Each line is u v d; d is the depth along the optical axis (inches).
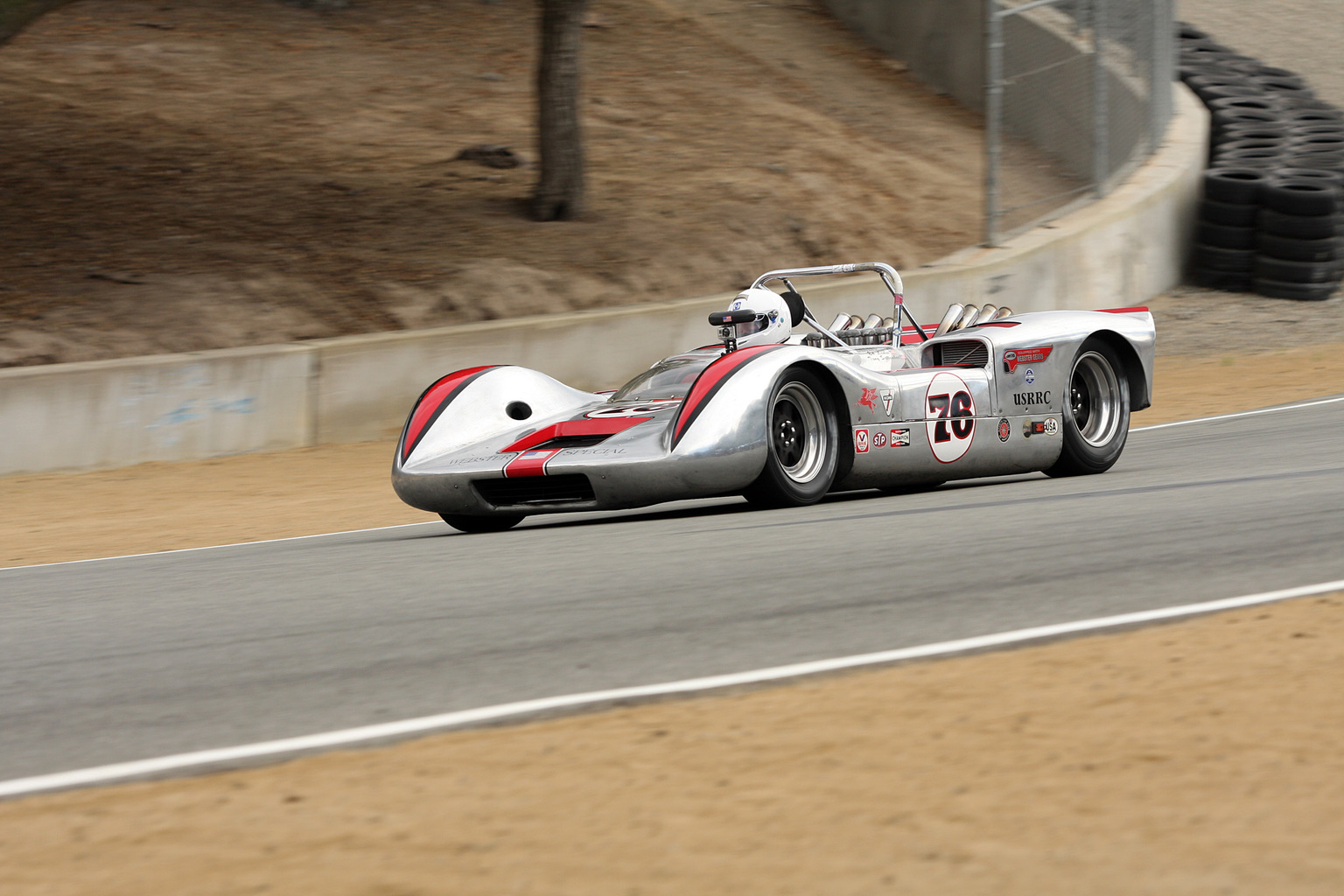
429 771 278.7
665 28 2866.6
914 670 345.7
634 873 218.8
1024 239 1957.4
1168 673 330.6
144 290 1514.5
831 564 506.0
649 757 282.0
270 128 2169.0
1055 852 220.7
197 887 221.0
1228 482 695.1
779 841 230.8
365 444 1411.2
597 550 588.7
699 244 1854.1
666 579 495.2
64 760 303.7
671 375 753.0
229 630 453.4
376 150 2126.0
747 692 332.5
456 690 349.7
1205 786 250.2
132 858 235.9
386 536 753.6
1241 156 2194.9
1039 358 784.3
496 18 2864.2
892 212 2133.4
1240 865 212.7
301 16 2716.5
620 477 645.9
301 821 251.3
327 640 423.2
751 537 589.6
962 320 832.9
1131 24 2217.0
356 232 1758.1
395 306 1576.0
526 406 757.3
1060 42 2342.5
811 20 3019.2
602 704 324.8
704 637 396.5
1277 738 277.0
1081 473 813.2
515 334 1505.9
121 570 665.0
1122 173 2180.1
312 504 1023.0
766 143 2317.9
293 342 1464.1
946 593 442.3
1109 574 460.8
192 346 1437.0
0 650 445.1
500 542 651.5
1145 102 2193.7
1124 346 828.0
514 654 387.9
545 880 217.3
